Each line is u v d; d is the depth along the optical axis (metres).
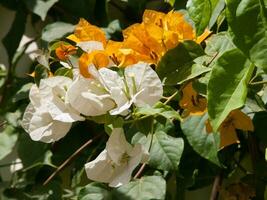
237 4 0.66
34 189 1.04
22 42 1.17
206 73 0.76
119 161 0.71
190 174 0.97
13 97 1.09
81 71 0.72
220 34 0.79
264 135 0.93
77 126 1.06
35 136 0.72
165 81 0.75
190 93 0.76
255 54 0.66
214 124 0.69
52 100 0.72
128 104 0.70
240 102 0.69
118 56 0.75
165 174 0.95
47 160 1.05
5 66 1.18
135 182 0.88
